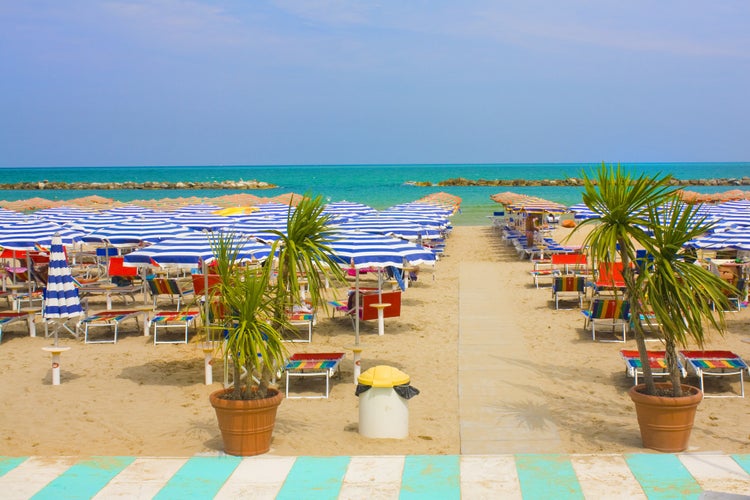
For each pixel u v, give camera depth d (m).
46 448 7.59
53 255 11.00
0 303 16.84
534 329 13.11
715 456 6.89
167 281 13.87
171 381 10.12
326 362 9.52
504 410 8.65
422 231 19.69
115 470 6.76
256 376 9.33
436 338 12.58
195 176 146.38
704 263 16.16
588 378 9.99
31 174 163.88
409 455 7.11
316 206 8.42
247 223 20.94
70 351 11.93
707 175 133.12
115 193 77.81
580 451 7.29
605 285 13.73
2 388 9.84
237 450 7.14
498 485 6.31
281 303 7.96
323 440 7.70
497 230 36.22
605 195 7.48
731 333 12.61
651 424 7.14
